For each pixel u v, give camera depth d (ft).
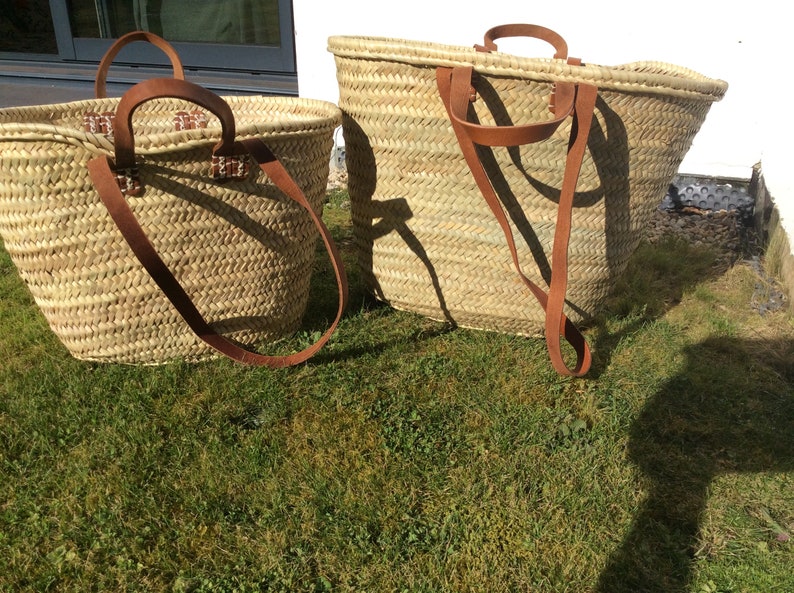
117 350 5.40
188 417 4.98
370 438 4.90
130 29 12.85
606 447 4.94
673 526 4.36
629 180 5.54
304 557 3.95
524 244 5.68
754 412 5.47
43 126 4.33
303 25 10.14
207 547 3.99
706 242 8.82
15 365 5.49
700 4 9.14
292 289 5.84
